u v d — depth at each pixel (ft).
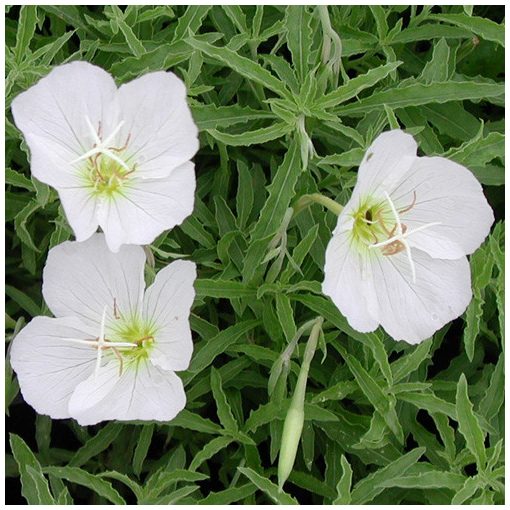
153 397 1.08
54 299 1.09
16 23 1.36
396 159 1.05
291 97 1.18
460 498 1.12
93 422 1.08
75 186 1.05
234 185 1.40
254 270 1.19
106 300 1.09
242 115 1.24
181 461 1.22
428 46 1.48
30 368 1.10
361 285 1.08
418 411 1.27
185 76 1.23
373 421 1.18
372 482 1.16
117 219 1.05
